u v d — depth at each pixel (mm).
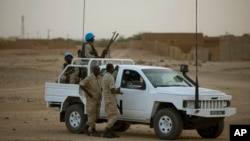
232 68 68812
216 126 20938
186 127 20219
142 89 20656
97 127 24750
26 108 31375
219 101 20344
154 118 20219
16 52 126000
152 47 122938
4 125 24594
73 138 20562
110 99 20484
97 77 21016
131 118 20953
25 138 20406
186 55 99812
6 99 36219
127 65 21594
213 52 100062
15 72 60125
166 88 20250
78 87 22047
